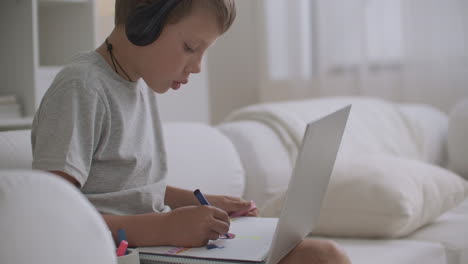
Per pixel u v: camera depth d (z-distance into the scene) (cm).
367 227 157
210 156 165
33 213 56
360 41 311
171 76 103
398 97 303
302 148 85
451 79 286
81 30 213
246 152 184
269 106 211
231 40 350
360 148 214
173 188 127
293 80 332
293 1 329
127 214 106
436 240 159
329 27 320
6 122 179
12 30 194
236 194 170
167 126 162
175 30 100
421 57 292
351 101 245
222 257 89
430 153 252
